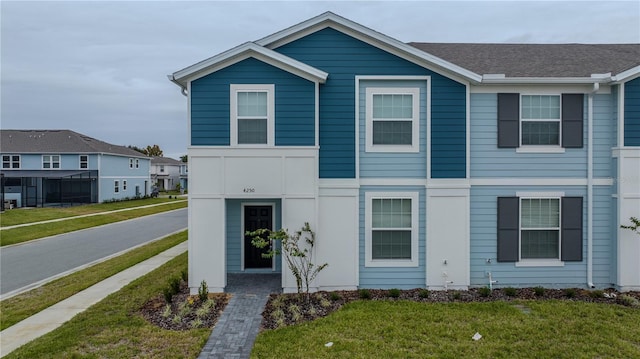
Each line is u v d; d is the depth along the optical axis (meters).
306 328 7.60
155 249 17.12
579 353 6.54
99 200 41.84
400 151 10.41
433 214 10.35
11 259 15.81
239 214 11.73
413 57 10.27
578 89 10.51
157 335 7.40
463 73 10.09
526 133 10.60
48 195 41.09
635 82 10.25
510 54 12.93
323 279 10.29
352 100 10.32
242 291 10.05
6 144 41.41
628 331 7.43
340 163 10.30
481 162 10.57
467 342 6.96
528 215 10.66
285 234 9.34
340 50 10.37
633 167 10.25
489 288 10.23
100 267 13.73
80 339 7.21
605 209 10.62
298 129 10.02
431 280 10.34
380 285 10.41
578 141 10.54
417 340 7.07
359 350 6.65
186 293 9.96
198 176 9.95
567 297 9.66
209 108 9.96
